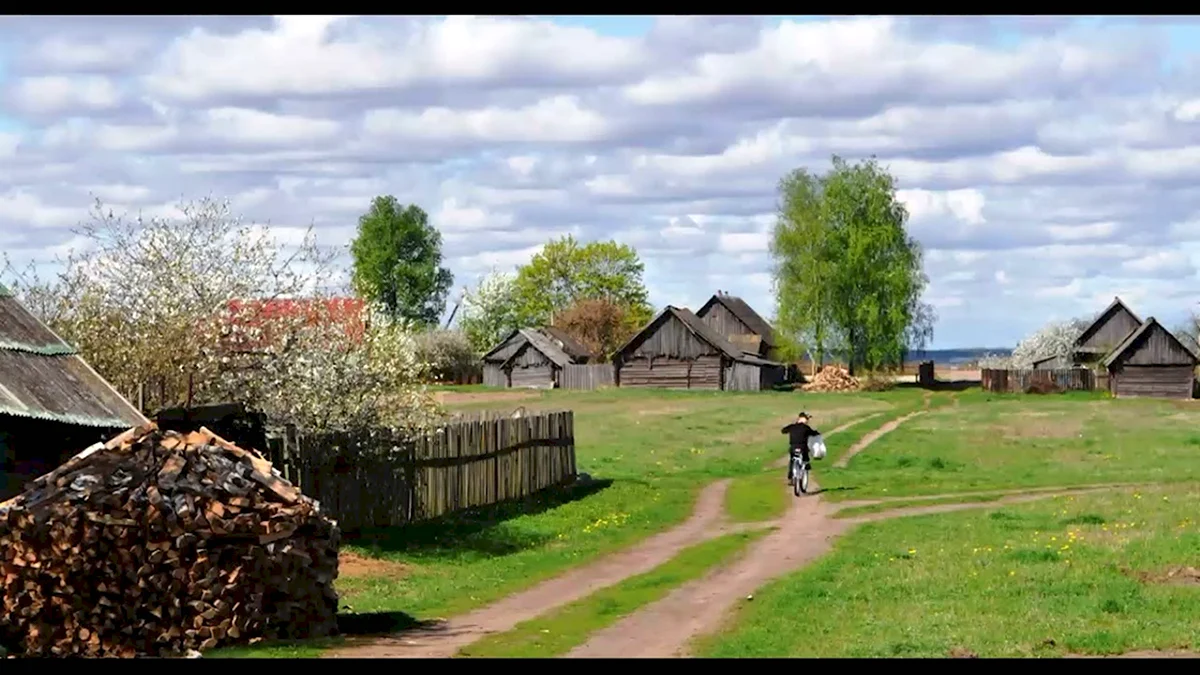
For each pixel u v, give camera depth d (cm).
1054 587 2197
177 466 1925
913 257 13150
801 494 4369
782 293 13238
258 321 3016
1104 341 13138
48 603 1845
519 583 2550
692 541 3253
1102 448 5931
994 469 5169
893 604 2098
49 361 2472
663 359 12619
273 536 1880
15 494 2270
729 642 1786
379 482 3123
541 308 17188
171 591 1856
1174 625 1859
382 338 3145
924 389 12562
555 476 4397
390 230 14925
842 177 13138
